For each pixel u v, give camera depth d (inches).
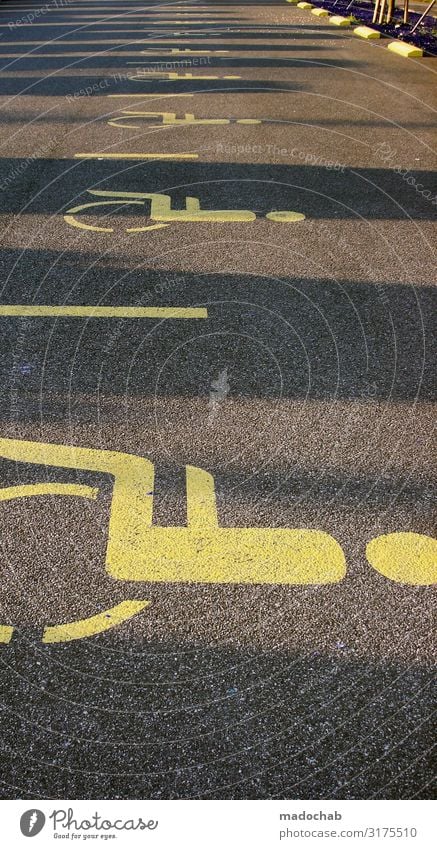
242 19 698.8
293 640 100.6
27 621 102.4
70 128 350.3
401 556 114.3
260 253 218.8
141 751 87.7
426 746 88.9
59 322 177.6
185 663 97.3
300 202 260.2
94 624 102.2
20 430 140.3
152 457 134.0
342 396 152.7
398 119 368.2
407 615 104.5
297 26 658.8
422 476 131.1
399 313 185.6
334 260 214.8
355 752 88.1
